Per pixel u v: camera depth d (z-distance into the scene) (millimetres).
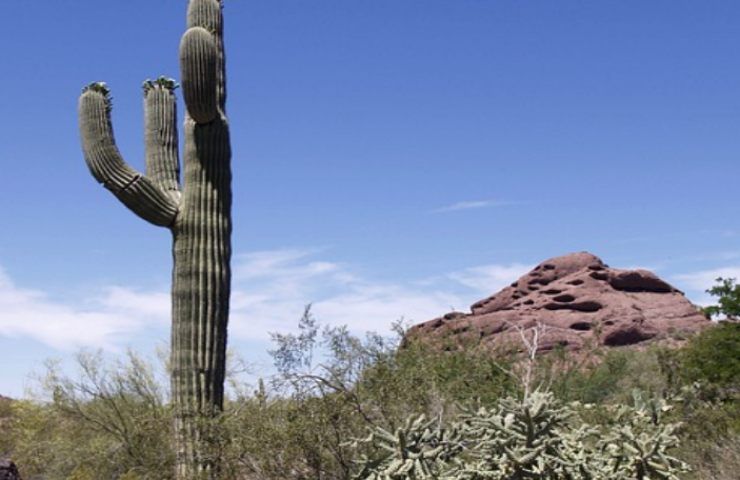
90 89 11562
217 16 12359
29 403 13977
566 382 11742
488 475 5199
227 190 11688
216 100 11656
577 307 45344
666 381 15172
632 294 46688
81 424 13273
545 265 50875
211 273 11234
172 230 11430
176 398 10789
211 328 11078
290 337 8445
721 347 15484
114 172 11258
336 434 7828
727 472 9562
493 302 50125
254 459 8406
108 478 12117
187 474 9781
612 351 19016
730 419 11062
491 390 9164
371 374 8219
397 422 7859
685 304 45094
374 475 5660
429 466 5648
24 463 13500
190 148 11609
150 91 12336
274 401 8367
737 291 18188
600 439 5578
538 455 5148
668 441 5426
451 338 10602
